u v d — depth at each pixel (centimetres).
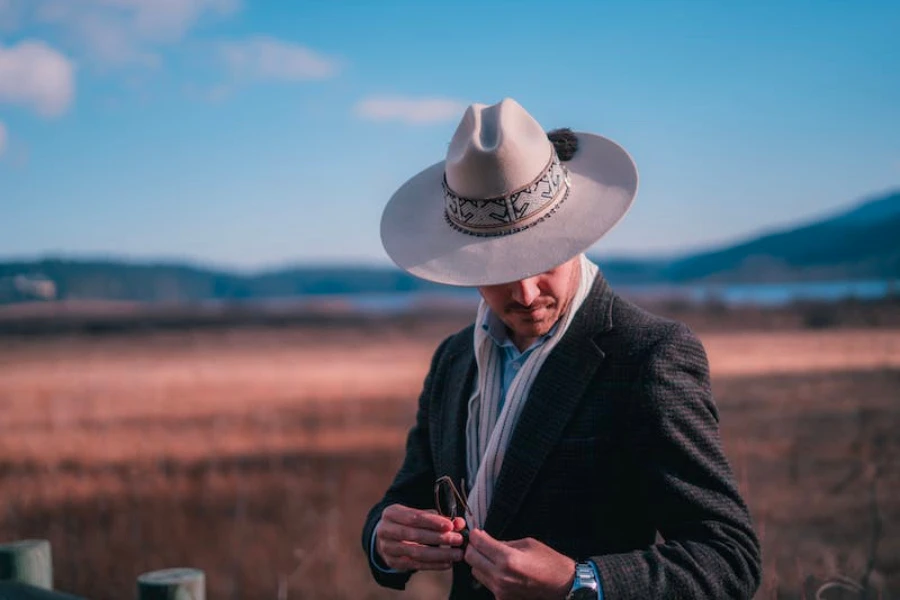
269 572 546
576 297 166
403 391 1967
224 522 693
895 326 3672
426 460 203
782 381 1638
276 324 9194
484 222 158
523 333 166
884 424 751
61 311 12525
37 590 199
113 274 19788
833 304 4834
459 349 197
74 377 2889
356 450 1083
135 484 892
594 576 140
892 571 396
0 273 15512
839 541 471
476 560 146
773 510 573
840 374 1677
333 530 637
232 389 2212
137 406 1819
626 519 159
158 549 618
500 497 159
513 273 150
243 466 989
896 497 543
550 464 158
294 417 1470
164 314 10806
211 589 520
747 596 143
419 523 158
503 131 156
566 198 160
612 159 163
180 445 1175
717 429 157
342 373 2805
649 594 137
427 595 514
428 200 179
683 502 145
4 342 6675
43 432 1355
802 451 792
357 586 522
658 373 152
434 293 14288
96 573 566
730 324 5419
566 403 158
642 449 152
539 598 140
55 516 734
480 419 177
